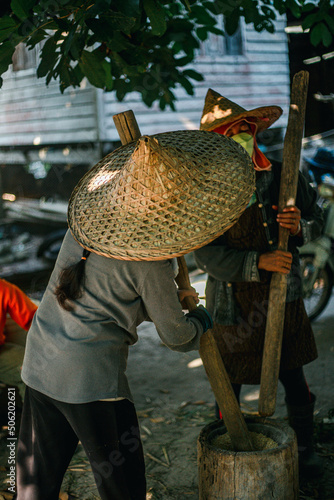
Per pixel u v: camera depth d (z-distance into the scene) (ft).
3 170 30.19
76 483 9.43
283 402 11.90
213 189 6.18
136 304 6.62
